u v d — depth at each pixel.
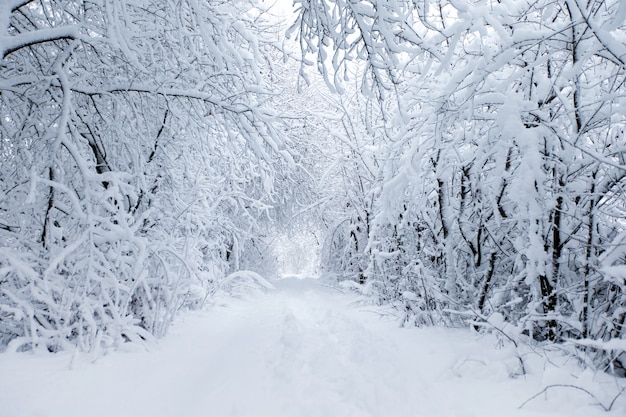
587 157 4.41
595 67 4.98
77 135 4.88
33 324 4.21
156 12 5.37
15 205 4.92
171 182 6.41
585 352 3.87
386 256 8.50
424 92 6.48
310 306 9.80
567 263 4.97
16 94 5.08
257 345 5.27
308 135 13.62
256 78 6.14
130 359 4.35
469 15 4.40
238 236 13.39
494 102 4.93
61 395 3.17
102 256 4.68
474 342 4.91
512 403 3.32
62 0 5.11
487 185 5.62
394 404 3.35
